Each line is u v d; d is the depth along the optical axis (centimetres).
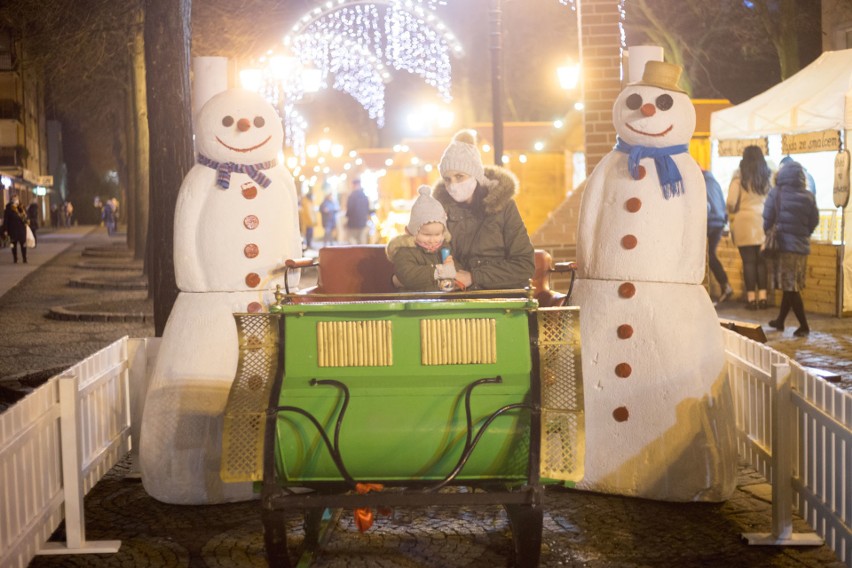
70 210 7331
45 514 546
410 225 620
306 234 3309
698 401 632
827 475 526
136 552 566
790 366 571
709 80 3228
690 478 629
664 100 649
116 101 3850
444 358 496
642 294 643
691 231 648
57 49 2316
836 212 1515
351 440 493
